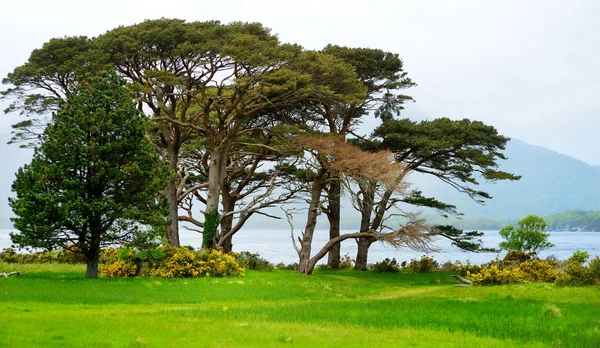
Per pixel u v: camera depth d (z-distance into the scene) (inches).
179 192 1745.8
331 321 679.1
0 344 462.6
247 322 645.9
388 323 666.8
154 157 1215.6
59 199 1120.8
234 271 1433.3
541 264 1520.7
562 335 598.5
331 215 2158.0
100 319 624.1
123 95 1220.5
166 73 1387.8
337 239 1716.3
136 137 1195.3
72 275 1282.0
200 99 1635.1
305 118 1827.0
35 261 1660.9
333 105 1833.2
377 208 1952.5
